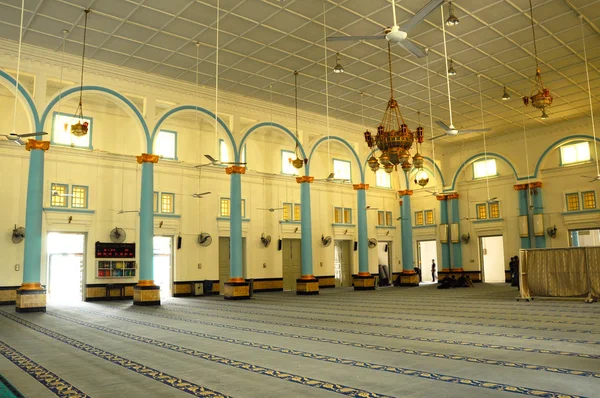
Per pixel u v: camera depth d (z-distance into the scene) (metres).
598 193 20.20
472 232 24.12
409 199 23.48
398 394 4.27
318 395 4.30
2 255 14.99
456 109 19.28
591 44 13.87
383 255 25.80
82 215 16.55
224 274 19.91
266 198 21.14
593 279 13.06
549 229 21.30
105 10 11.60
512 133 22.62
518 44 13.79
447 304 13.22
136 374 5.24
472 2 11.53
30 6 11.32
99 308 13.75
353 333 8.09
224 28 12.55
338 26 12.53
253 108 17.97
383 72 15.55
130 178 17.72
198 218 19.12
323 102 18.42
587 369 5.11
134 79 15.21
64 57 13.93
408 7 11.66
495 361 5.58
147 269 14.91
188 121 19.31
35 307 12.73
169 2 11.27
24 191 15.55
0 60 12.99
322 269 22.69
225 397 4.29
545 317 9.80
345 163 24.45
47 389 4.64
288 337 7.79
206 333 8.43
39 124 13.38
